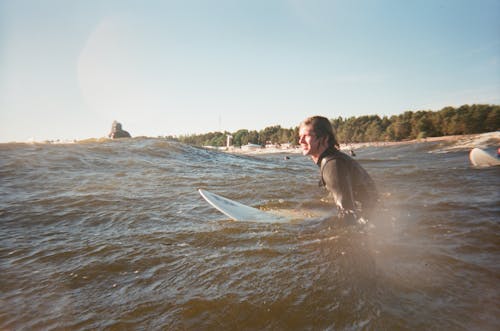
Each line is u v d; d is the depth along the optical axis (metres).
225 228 2.45
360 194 2.28
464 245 1.92
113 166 6.92
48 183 4.71
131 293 1.46
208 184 5.03
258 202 3.72
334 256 1.77
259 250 1.93
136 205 3.39
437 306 1.25
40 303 1.39
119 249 2.04
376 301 1.29
